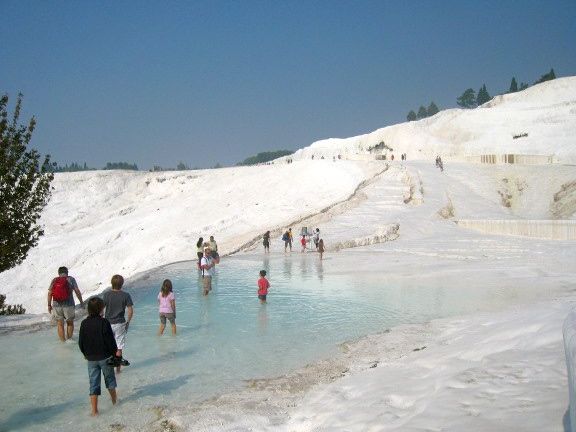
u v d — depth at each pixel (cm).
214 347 1159
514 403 582
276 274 2350
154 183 8494
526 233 3672
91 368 812
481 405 598
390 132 11406
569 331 452
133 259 4503
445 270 2283
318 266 2591
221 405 812
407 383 793
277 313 1512
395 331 1232
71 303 1277
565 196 4841
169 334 1287
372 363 979
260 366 1016
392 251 3062
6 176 1706
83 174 9088
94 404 801
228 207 5788
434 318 1379
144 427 746
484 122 10869
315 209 4509
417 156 10406
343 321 1387
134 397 869
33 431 744
